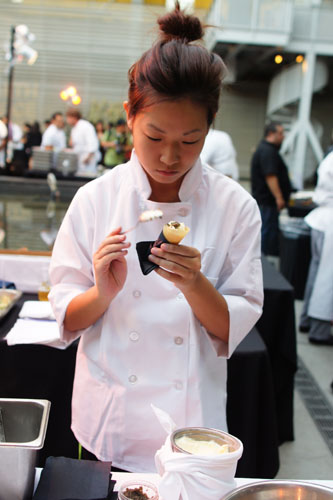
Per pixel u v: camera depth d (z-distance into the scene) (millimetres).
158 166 991
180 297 1141
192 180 1130
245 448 2014
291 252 5090
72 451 2006
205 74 925
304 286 5117
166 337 1143
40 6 15156
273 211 5934
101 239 1172
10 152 8383
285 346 2695
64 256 1187
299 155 13938
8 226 3689
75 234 1176
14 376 1989
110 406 1163
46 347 1980
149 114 940
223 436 936
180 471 834
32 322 2125
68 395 1999
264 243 6012
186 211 1141
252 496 864
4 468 870
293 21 13078
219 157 5184
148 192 1138
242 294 1154
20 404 993
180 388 1145
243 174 18531
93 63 15203
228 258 1182
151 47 1000
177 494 837
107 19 15203
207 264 1156
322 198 4000
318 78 13961
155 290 1134
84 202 1179
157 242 987
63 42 15180
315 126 17672
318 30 13203
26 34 7984
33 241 3111
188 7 1083
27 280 2598
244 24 12242
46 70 15141
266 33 12336
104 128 10797
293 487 881
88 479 940
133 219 1147
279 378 2734
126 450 1167
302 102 13789
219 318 1090
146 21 15156
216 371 1213
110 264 1062
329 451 2686
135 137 1002
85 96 15211
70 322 1152
